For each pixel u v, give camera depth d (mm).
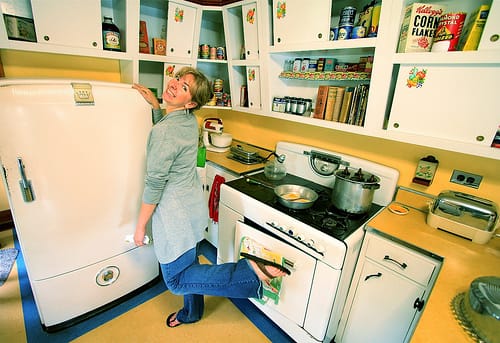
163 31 2014
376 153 1566
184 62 1950
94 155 1264
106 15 1777
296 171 1914
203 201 1392
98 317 1576
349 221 1303
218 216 1899
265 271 1268
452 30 1010
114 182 1372
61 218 1252
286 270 1249
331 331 1366
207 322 1610
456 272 936
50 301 1355
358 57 1529
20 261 1931
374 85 1214
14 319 1504
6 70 1537
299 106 1667
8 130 1032
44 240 1237
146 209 1266
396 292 1169
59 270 1329
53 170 1168
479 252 1059
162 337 1492
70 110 1147
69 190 1236
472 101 982
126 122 1324
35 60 1614
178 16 1776
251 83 1882
